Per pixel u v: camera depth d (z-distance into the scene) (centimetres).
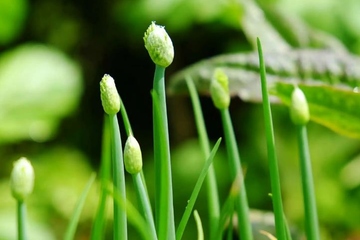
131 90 434
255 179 357
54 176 352
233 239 107
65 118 408
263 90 87
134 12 387
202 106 413
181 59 408
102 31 419
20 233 85
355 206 338
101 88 84
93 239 88
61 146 390
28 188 84
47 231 305
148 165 395
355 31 357
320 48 127
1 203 312
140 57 425
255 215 108
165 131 86
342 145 346
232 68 113
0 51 405
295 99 89
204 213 349
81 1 415
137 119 433
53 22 415
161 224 85
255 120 372
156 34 84
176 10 378
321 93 102
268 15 130
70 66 354
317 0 361
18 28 378
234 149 94
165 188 84
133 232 338
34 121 335
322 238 330
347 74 112
